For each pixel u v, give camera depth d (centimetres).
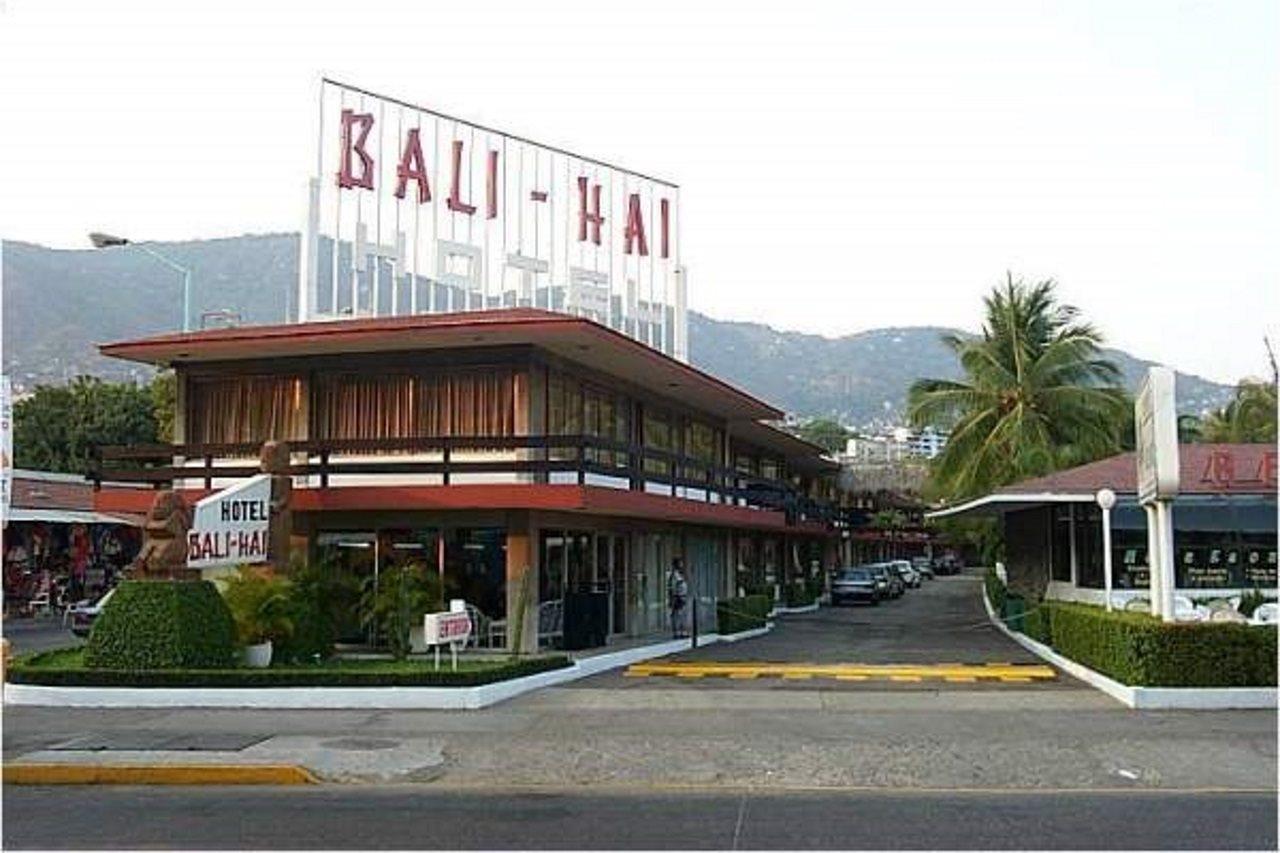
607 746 1502
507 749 1484
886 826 1095
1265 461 2861
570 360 2616
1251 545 2964
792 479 5934
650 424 3191
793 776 1339
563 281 3195
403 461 2436
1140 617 1959
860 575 5116
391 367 2469
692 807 1189
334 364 2494
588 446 2316
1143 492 2050
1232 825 1095
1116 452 4547
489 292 3023
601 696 1934
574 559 2667
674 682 2133
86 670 1878
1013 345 4619
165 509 1981
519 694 1962
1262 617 2331
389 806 1200
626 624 2972
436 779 1341
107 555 4472
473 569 2408
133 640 1911
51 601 4034
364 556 2448
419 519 2412
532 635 2361
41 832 1083
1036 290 4709
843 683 2105
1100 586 3053
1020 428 4403
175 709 1814
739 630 3250
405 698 1823
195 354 2481
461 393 2439
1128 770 1359
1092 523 3098
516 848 1016
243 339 2366
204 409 2583
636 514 2730
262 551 2145
